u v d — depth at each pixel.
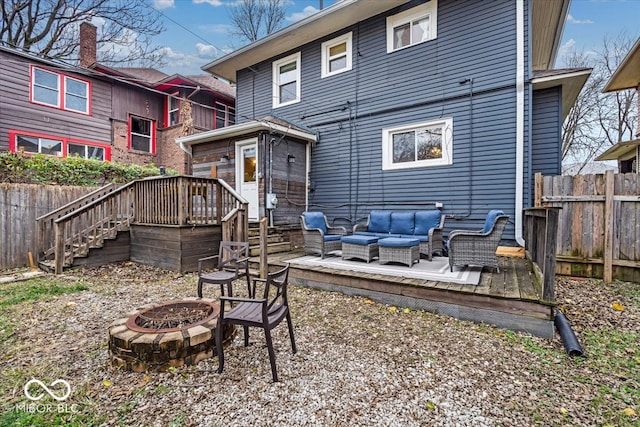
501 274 4.25
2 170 6.87
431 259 5.25
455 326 3.35
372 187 7.55
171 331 2.61
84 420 1.93
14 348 2.88
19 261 6.49
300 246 7.57
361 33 7.69
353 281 4.34
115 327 2.69
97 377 2.40
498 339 3.04
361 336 3.13
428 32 6.85
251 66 9.88
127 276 5.56
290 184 7.99
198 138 8.30
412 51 6.98
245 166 7.87
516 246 5.81
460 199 6.41
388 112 7.30
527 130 5.77
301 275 4.88
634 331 3.23
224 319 2.45
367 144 7.63
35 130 10.13
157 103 13.53
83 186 7.71
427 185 6.79
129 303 4.17
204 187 6.13
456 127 6.46
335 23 7.80
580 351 2.70
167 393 2.20
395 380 2.35
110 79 12.02
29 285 4.96
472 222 6.27
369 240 5.19
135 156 12.73
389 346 2.91
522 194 5.76
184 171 12.76
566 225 5.20
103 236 6.29
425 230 5.94
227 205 6.35
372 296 4.18
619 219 4.88
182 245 5.71
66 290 4.68
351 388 2.25
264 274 5.12
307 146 8.52
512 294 3.32
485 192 6.14
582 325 3.38
